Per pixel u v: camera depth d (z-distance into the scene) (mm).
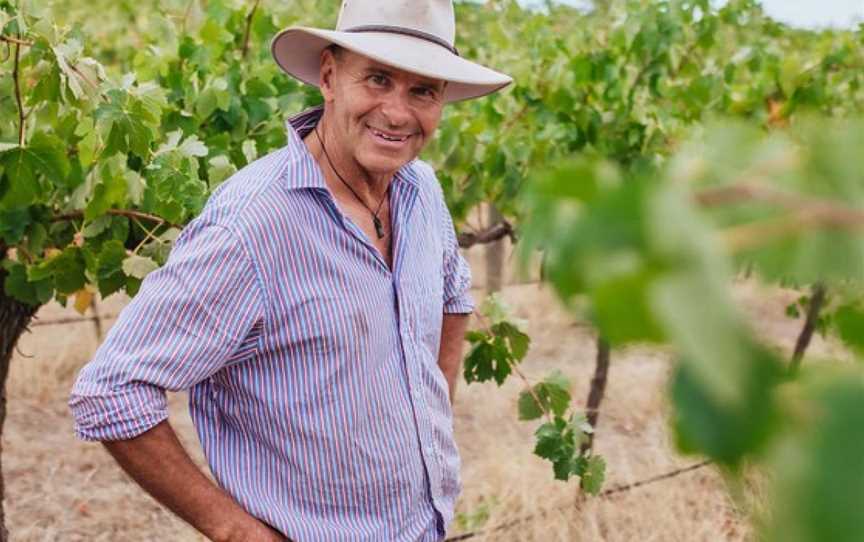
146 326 1559
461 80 1729
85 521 3965
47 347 5691
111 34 5695
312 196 1623
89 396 1554
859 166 256
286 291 1600
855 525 209
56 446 4734
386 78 1726
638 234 231
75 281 2473
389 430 1727
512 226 3902
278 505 1684
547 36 4258
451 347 2307
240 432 1707
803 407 221
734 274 240
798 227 246
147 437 1571
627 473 4246
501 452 4355
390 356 1744
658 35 4027
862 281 254
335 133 1778
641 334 224
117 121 2242
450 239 2176
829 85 4633
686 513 3832
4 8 2277
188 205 2328
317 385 1644
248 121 3082
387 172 1762
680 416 230
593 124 3990
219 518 1638
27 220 2480
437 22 1787
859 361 239
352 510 1721
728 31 4898
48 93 2193
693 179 265
